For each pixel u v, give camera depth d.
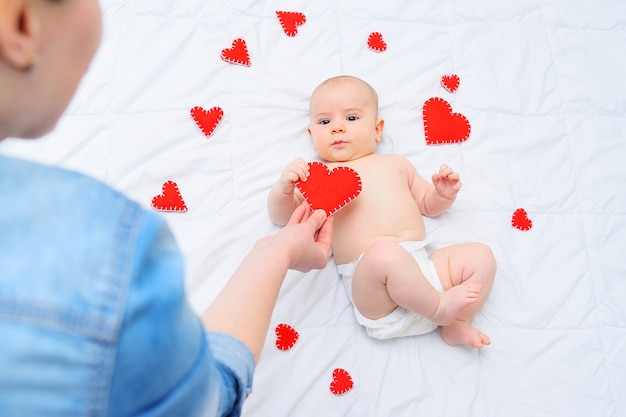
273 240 0.89
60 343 0.34
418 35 1.54
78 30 0.40
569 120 1.48
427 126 1.43
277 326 1.17
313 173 1.22
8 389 0.33
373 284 1.14
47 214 0.35
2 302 0.32
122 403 0.39
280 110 1.42
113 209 0.38
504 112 1.48
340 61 1.49
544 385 1.18
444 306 1.12
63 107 0.43
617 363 1.21
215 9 1.49
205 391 0.48
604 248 1.33
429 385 1.16
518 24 1.59
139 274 0.37
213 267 1.23
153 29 1.45
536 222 1.35
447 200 1.28
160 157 1.33
